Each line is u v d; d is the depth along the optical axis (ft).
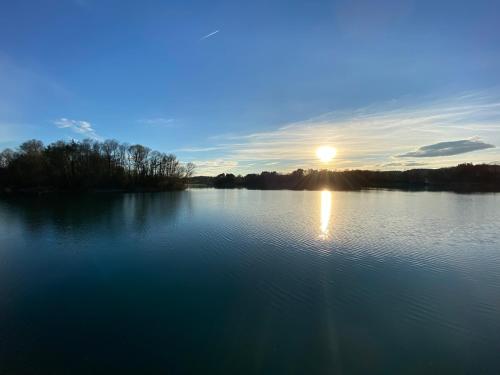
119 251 83.25
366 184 508.94
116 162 371.76
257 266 70.38
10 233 106.32
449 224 124.36
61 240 95.96
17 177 287.69
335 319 47.03
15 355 37.91
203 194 322.34
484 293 56.34
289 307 50.85
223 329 44.09
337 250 83.56
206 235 102.12
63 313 48.73
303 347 40.09
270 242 92.27
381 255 79.00
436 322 46.34
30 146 321.52
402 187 465.47
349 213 158.71
